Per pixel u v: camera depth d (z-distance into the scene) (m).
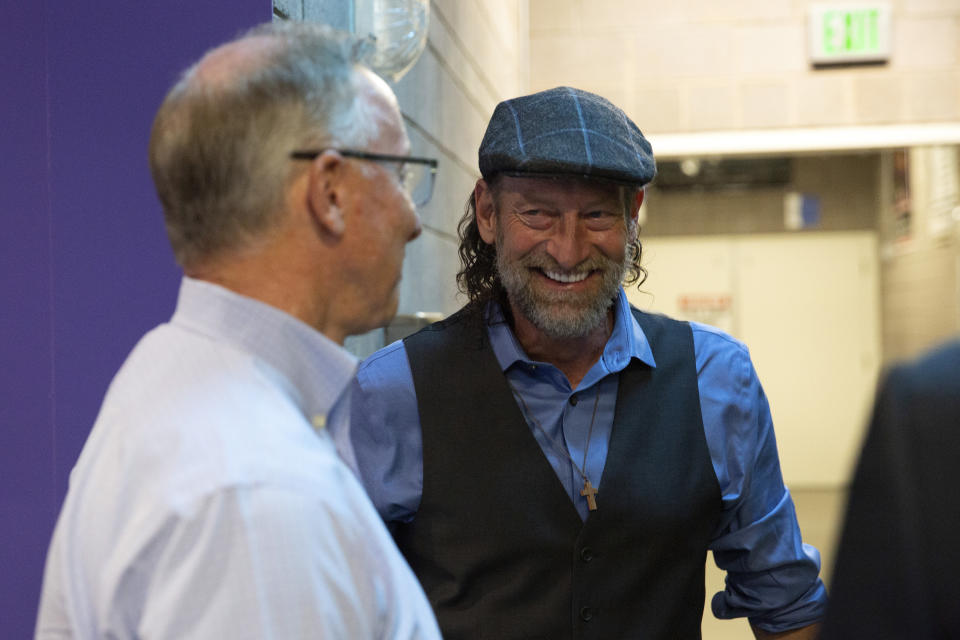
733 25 5.61
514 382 1.30
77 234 1.40
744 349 1.38
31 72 1.41
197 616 0.63
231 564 0.63
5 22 1.41
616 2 5.68
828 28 5.51
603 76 5.70
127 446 0.70
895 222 7.79
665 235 8.30
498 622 1.22
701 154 5.70
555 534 1.23
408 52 1.68
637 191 1.29
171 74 1.39
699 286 8.28
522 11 5.44
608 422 1.29
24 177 1.41
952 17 5.48
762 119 5.62
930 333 7.19
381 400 1.29
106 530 0.69
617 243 1.23
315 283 0.78
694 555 1.28
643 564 1.24
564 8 5.70
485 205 1.31
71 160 1.40
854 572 0.59
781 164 7.99
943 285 6.95
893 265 7.92
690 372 1.33
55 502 1.41
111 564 0.67
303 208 0.76
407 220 0.84
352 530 0.69
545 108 1.23
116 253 1.40
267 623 0.62
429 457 1.27
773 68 5.61
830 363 8.16
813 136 5.61
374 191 0.80
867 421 0.61
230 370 0.73
